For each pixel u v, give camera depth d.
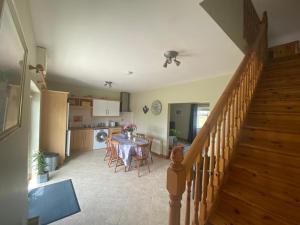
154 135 5.82
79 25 1.82
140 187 3.16
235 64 3.04
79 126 5.97
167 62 2.58
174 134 6.79
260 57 2.61
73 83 5.53
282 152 1.47
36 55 2.34
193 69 3.42
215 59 2.79
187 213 1.14
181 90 4.88
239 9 2.26
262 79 2.54
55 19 1.71
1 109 0.69
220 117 1.51
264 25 2.85
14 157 1.05
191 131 8.04
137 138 4.62
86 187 3.10
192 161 1.13
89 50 2.52
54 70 3.79
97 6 1.51
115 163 4.39
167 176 1.04
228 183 1.58
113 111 6.48
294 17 3.35
